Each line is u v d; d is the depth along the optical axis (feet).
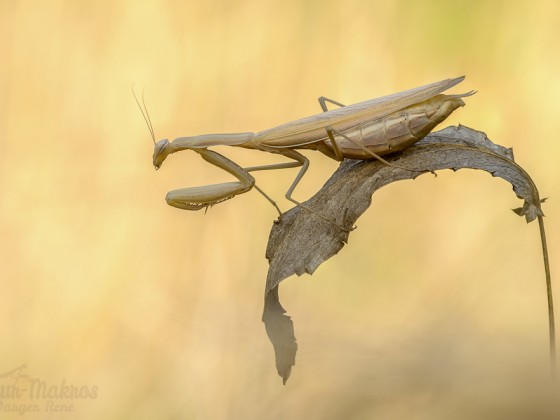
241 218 1.77
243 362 1.57
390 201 1.79
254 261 1.75
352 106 1.37
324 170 1.81
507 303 1.47
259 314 1.67
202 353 1.61
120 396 1.62
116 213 1.81
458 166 1.32
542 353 0.93
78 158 1.84
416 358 1.13
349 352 1.22
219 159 1.43
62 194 1.82
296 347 1.26
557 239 1.67
